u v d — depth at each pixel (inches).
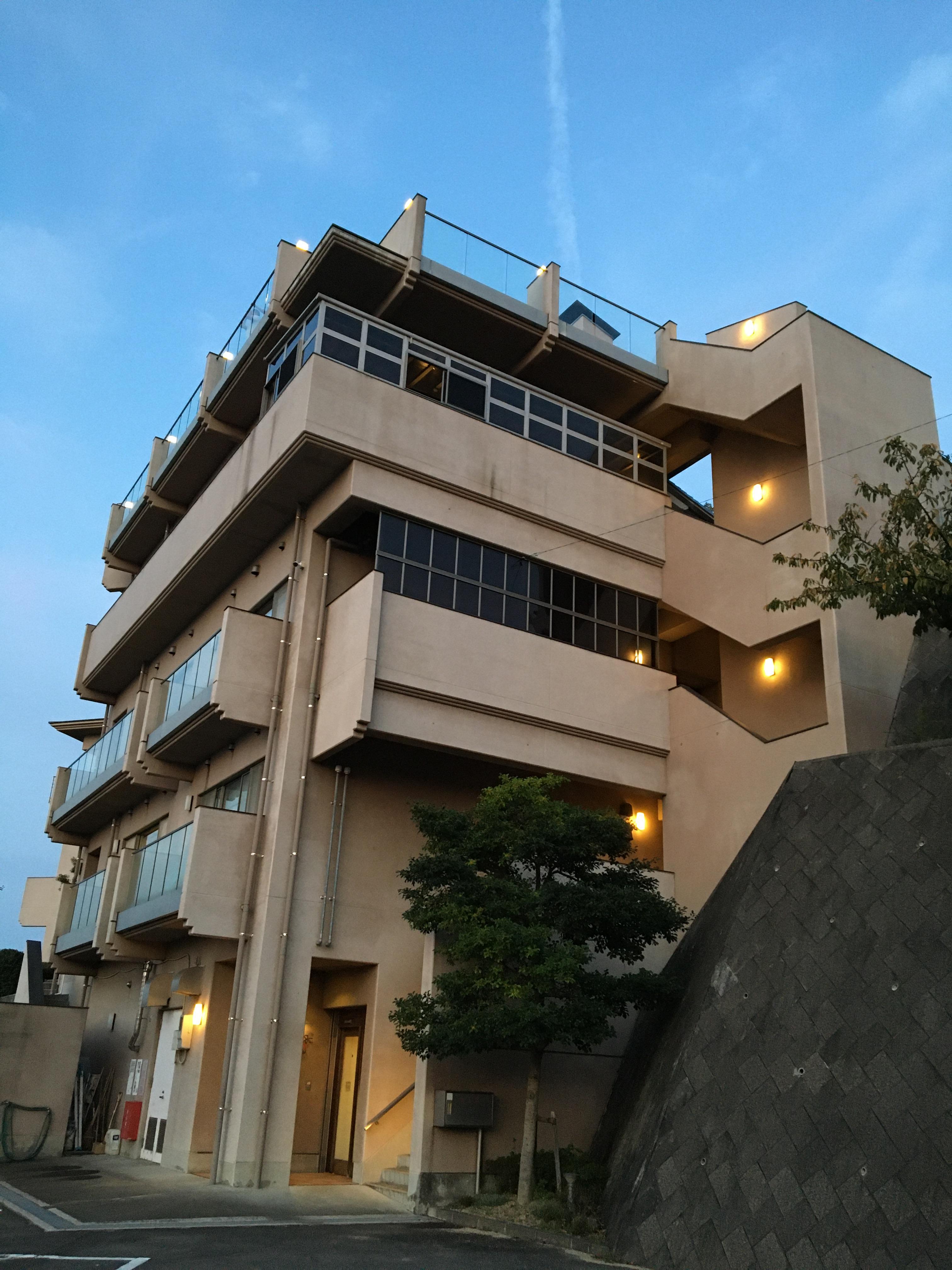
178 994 743.1
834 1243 343.3
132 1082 831.7
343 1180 655.8
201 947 746.2
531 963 515.5
